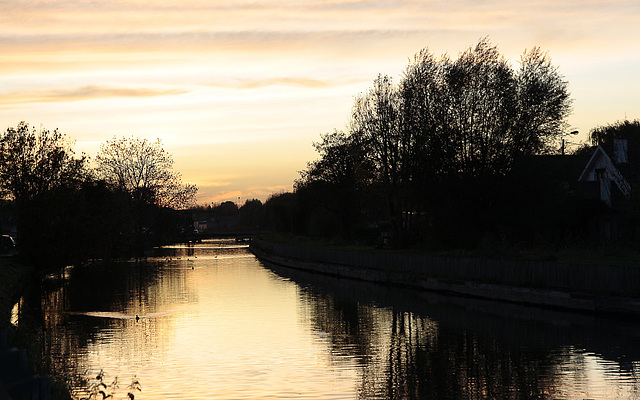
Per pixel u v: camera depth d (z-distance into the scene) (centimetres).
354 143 7506
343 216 9406
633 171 5438
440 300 4656
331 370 2598
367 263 6372
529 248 5303
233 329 3569
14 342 2345
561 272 3941
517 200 5422
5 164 6419
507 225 5472
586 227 5625
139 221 10581
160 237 11594
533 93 5581
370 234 8831
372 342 3161
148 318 4000
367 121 7044
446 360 2742
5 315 3419
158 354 2930
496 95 5631
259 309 4366
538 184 5409
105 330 3562
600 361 2638
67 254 6419
